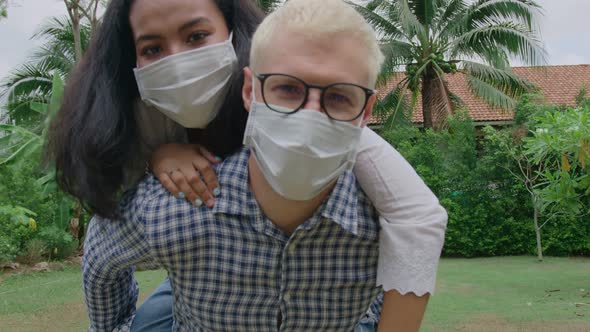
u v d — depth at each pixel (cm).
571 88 1891
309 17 140
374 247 165
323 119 139
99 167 168
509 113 1506
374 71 148
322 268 161
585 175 736
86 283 188
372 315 197
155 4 172
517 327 534
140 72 178
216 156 175
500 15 1411
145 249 169
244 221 157
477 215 1214
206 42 177
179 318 185
